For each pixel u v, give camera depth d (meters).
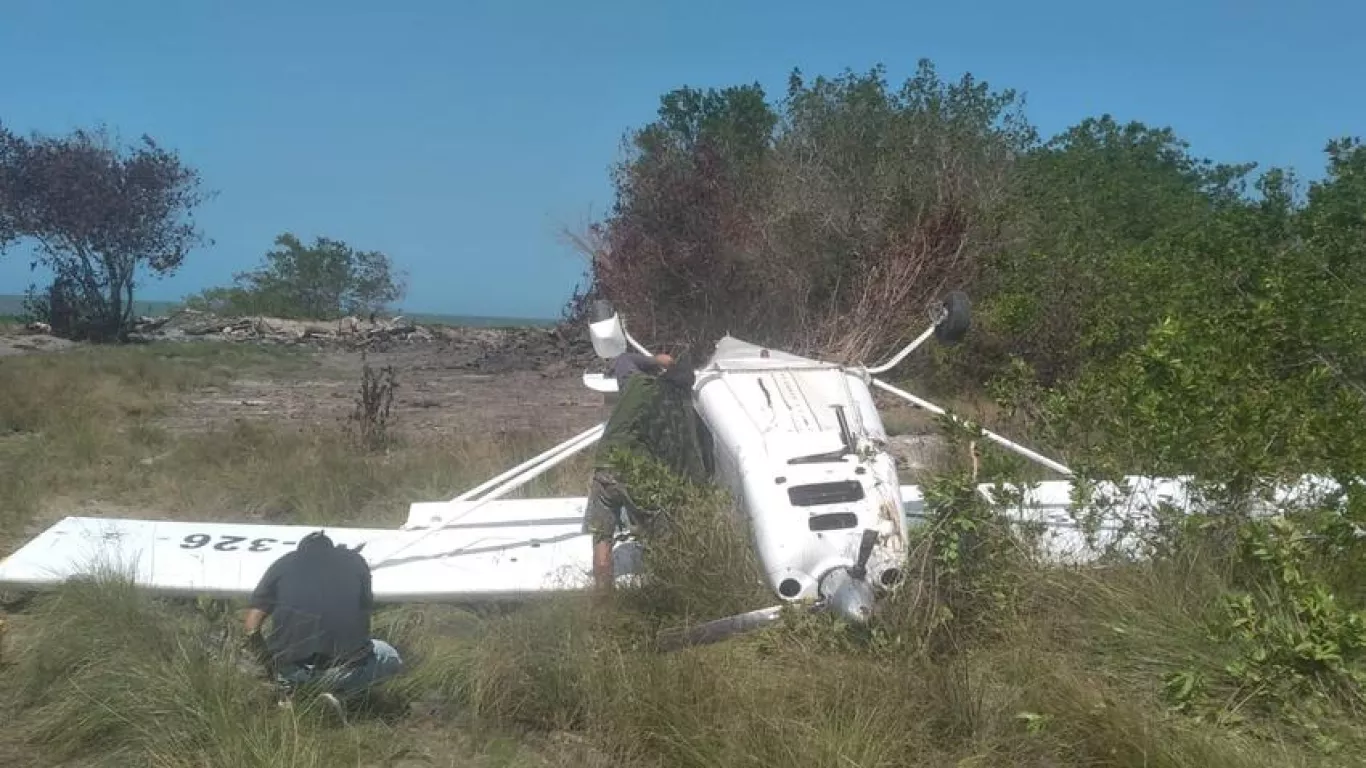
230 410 14.07
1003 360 12.45
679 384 5.73
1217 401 5.65
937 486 4.79
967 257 13.40
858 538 4.75
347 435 10.52
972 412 11.11
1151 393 5.54
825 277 14.23
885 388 6.02
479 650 4.68
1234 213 12.28
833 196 14.96
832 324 13.38
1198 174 30.58
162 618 4.96
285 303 42.22
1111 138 31.55
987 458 5.28
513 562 5.84
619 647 4.63
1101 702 3.94
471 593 5.36
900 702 4.04
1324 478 5.59
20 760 4.02
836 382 5.65
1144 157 30.53
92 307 28.16
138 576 5.45
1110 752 3.77
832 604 4.59
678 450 5.68
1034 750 3.85
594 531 5.45
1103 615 4.71
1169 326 5.88
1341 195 11.29
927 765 3.79
